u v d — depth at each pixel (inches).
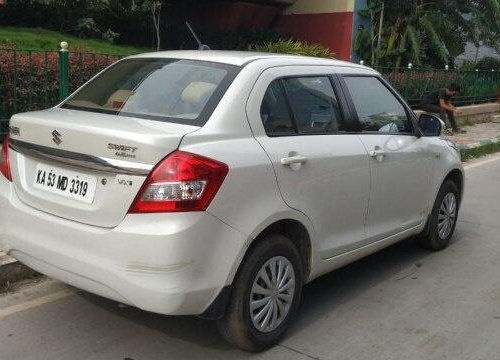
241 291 137.9
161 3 621.3
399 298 186.2
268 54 168.2
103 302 172.1
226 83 146.0
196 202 125.9
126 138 126.6
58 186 139.6
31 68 300.7
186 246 124.5
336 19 681.0
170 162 125.7
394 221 195.5
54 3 542.0
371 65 641.0
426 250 232.2
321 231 160.1
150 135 126.2
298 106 158.9
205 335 155.9
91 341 150.8
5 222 149.5
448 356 150.9
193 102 143.2
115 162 128.4
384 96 197.0
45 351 145.3
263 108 148.3
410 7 655.8
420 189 205.9
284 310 151.3
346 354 149.8
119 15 581.3
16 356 142.6
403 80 568.4
